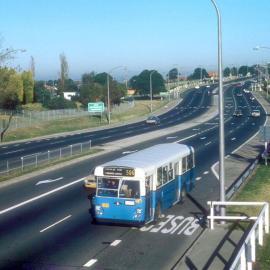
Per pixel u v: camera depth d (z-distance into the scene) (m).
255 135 68.19
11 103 94.62
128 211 22.34
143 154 25.75
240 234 21.00
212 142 60.78
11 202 28.62
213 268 16.84
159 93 190.00
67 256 18.61
